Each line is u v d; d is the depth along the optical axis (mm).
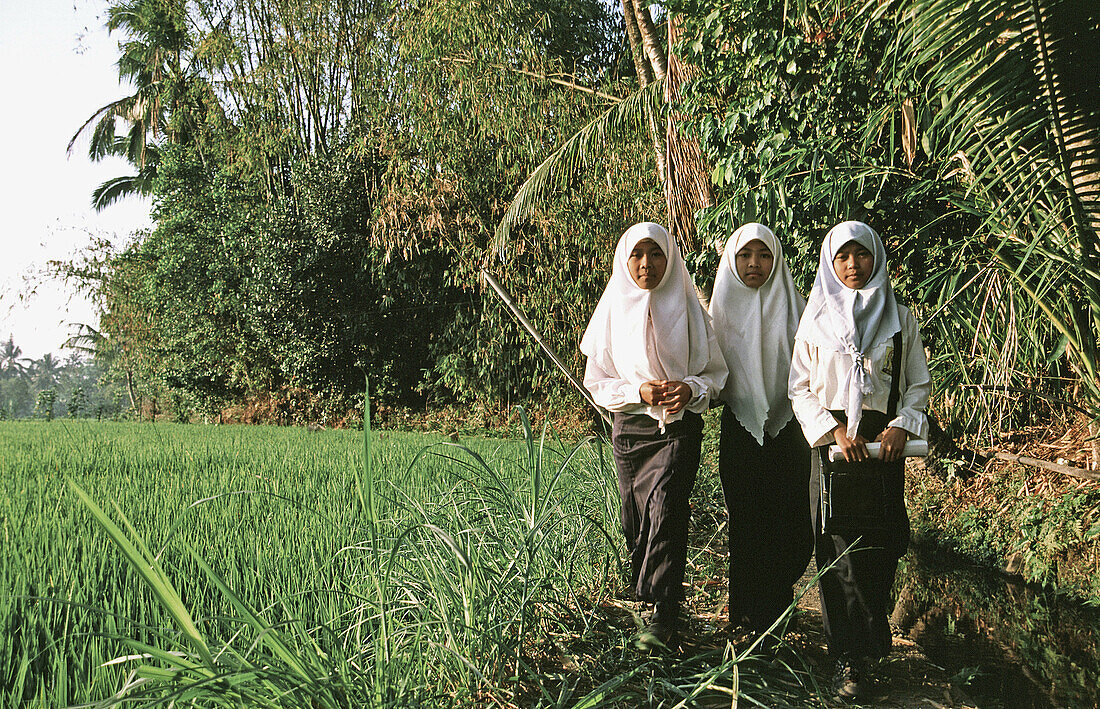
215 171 18516
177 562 3402
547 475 4520
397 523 3164
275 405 16422
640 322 3070
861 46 5203
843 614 2830
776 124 5539
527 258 12578
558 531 3658
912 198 5086
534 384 12461
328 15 14961
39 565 3326
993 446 6082
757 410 3148
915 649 3340
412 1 12258
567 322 12258
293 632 2508
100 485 5656
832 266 2932
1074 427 5648
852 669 2785
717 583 4133
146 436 10578
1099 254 4117
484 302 12898
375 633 2588
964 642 3939
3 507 4703
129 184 24469
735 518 3244
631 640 2949
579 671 2777
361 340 15453
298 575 3273
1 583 2967
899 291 5484
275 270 15586
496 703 2447
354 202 15195
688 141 6977
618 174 10000
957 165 5242
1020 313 4621
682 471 3012
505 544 3158
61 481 5934
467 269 13141
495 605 2680
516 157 12211
